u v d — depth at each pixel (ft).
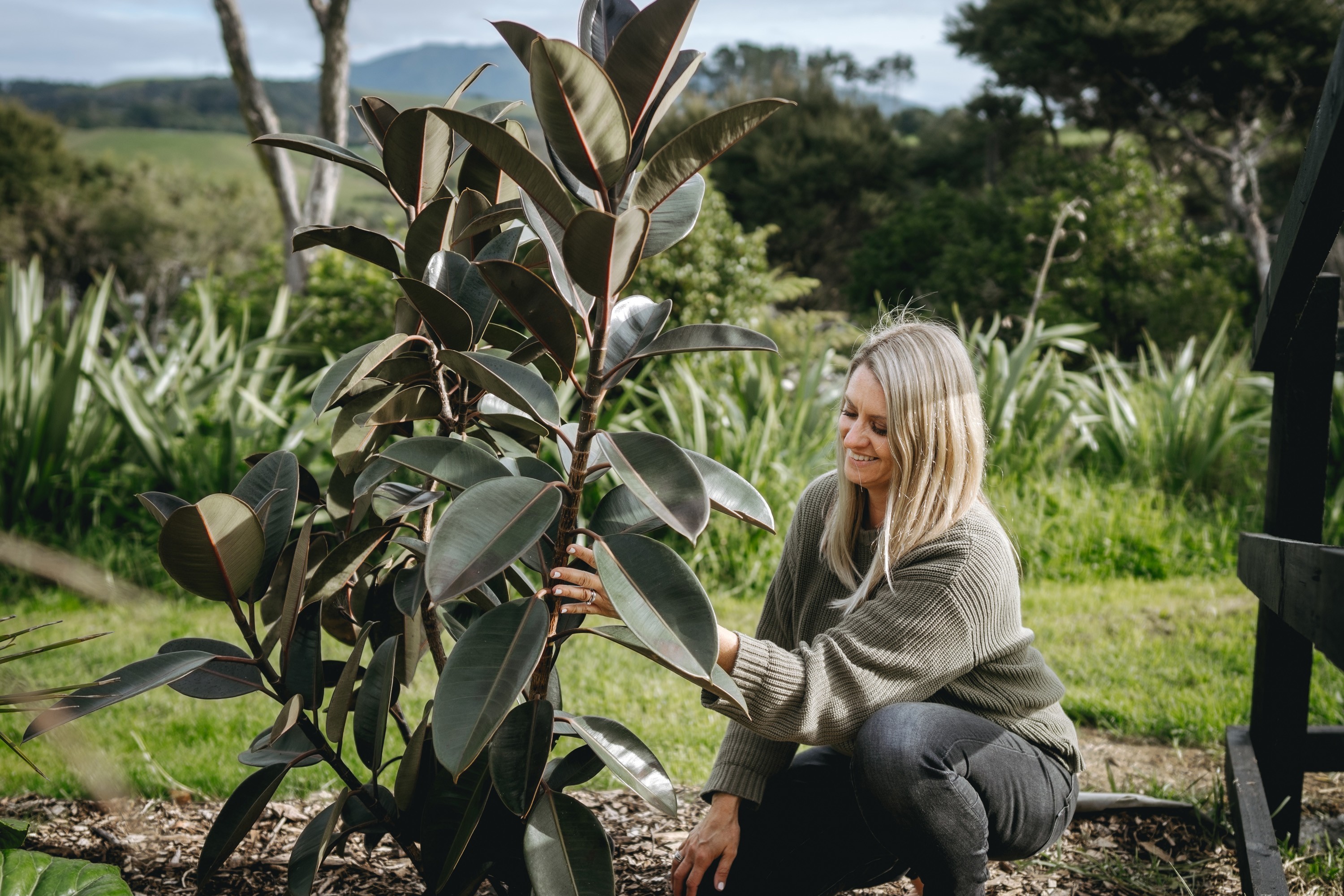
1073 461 20.02
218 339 21.01
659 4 3.54
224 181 141.49
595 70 3.33
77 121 260.62
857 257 64.39
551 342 4.04
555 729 5.19
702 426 16.75
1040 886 6.59
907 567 5.32
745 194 85.51
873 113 91.66
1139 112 75.77
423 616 5.25
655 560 4.09
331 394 4.21
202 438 17.17
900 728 4.95
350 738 9.05
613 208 3.79
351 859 6.61
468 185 5.17
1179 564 16.14
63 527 16.38
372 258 4.97
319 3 37.93
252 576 4.39
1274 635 7.08
